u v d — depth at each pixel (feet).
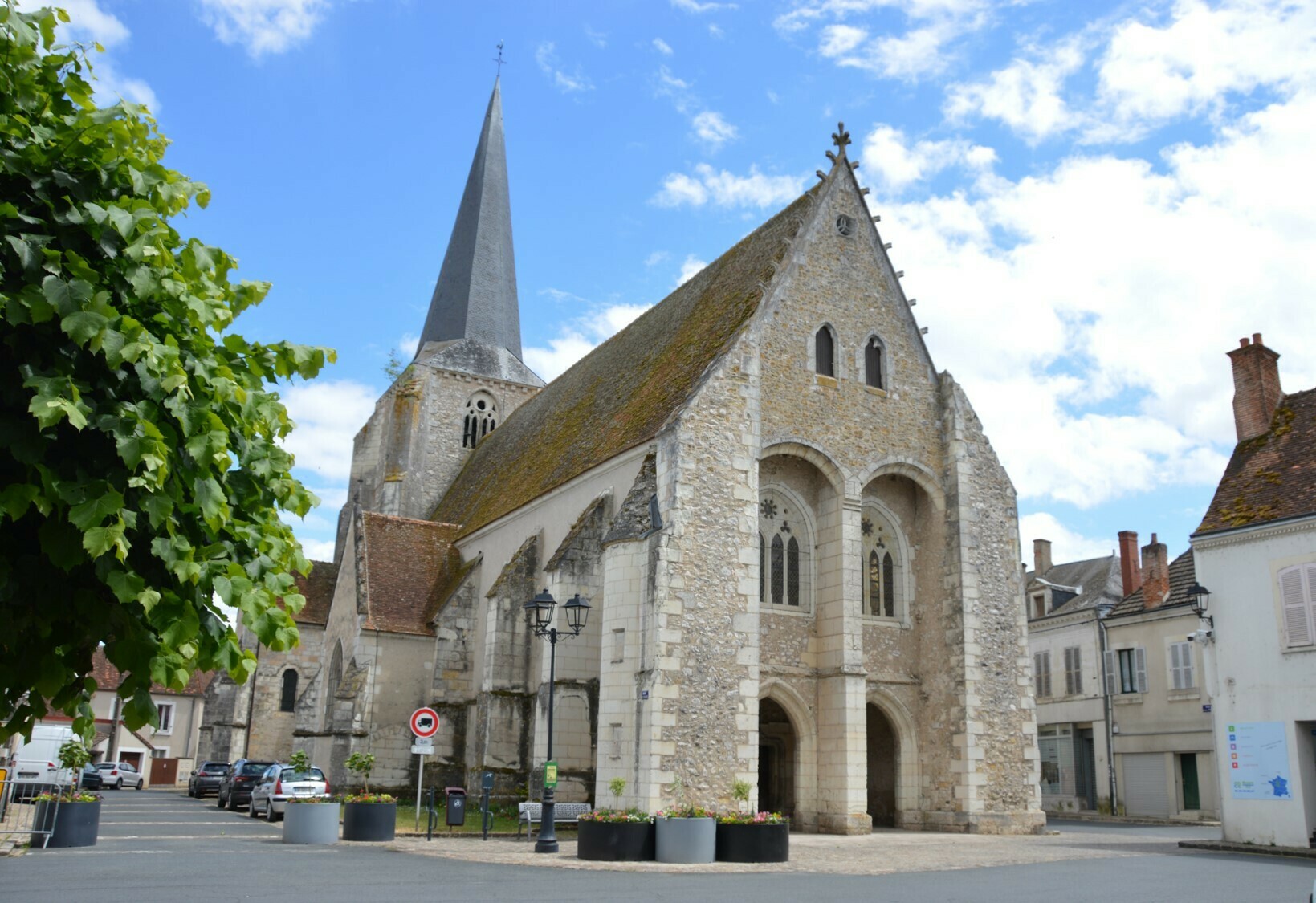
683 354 93.50
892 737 90.84
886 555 92.17
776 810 88.28
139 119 19.07
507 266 180.24
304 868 49.60
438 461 160.25
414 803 99.30
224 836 71.67
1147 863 59.06
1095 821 117.60
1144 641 126.31
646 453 83.20
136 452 15.64
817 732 82.69
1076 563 163.43
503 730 91.40
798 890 43.57
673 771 71.15
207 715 142.00
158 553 16.60
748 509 78.79
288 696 136.56
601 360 122.11
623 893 41.29
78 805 62.18
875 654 88.53
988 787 84.38
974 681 86.02
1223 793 75.56
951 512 90.38
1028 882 47.98
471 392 165.68
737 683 74.95
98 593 17.63
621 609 76.54
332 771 100.68
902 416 91.09
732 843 57.41
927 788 87.25
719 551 76.69
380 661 105.91
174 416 16.92
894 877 49.93
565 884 44.80
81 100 18.70
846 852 64.59
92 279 16.06
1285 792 71.72
